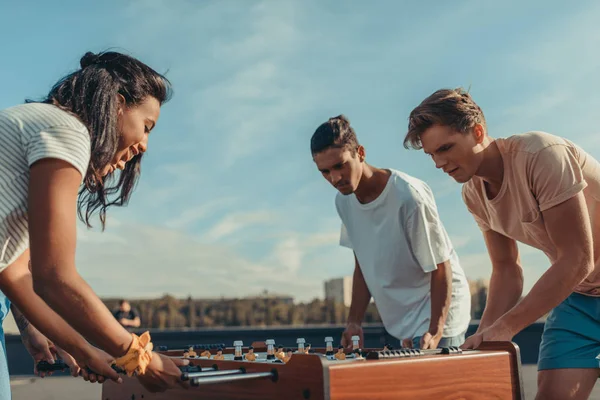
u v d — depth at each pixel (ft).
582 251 6.07
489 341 5.64
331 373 4.22
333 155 8.08
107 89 4.63
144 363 4.26
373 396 4.40
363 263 8.99
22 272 4.82
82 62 4.87
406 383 4.60
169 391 5.68
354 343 6.17
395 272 8.59
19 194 4.24
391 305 8.75
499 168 6.60
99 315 4.08
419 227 8.09
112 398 6.63
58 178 4.12
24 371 26.55
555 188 6.10
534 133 6.48
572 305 6.83
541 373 6.92
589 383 6.68
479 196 7.12
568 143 6.44
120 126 4.77
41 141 4.16
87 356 4.69
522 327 6.06
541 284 6.06
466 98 6.39
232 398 5.05
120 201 5.48
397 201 8.23
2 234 4.27
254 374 4.54
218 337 29.30
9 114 4.30
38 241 4.03
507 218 6.86
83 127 4.37
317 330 29.37
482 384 5.14
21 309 4.78
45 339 6.05
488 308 7.63
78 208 5.36
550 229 6.22
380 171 8.60
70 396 19.36
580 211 6.08
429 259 8.11
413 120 6.48
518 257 7.61
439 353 5.15
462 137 6.31
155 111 4.98
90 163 4.58
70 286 4.01
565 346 6.73
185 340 29.30
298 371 4.41
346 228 9.26
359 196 8.73
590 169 6.48
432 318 8.09
